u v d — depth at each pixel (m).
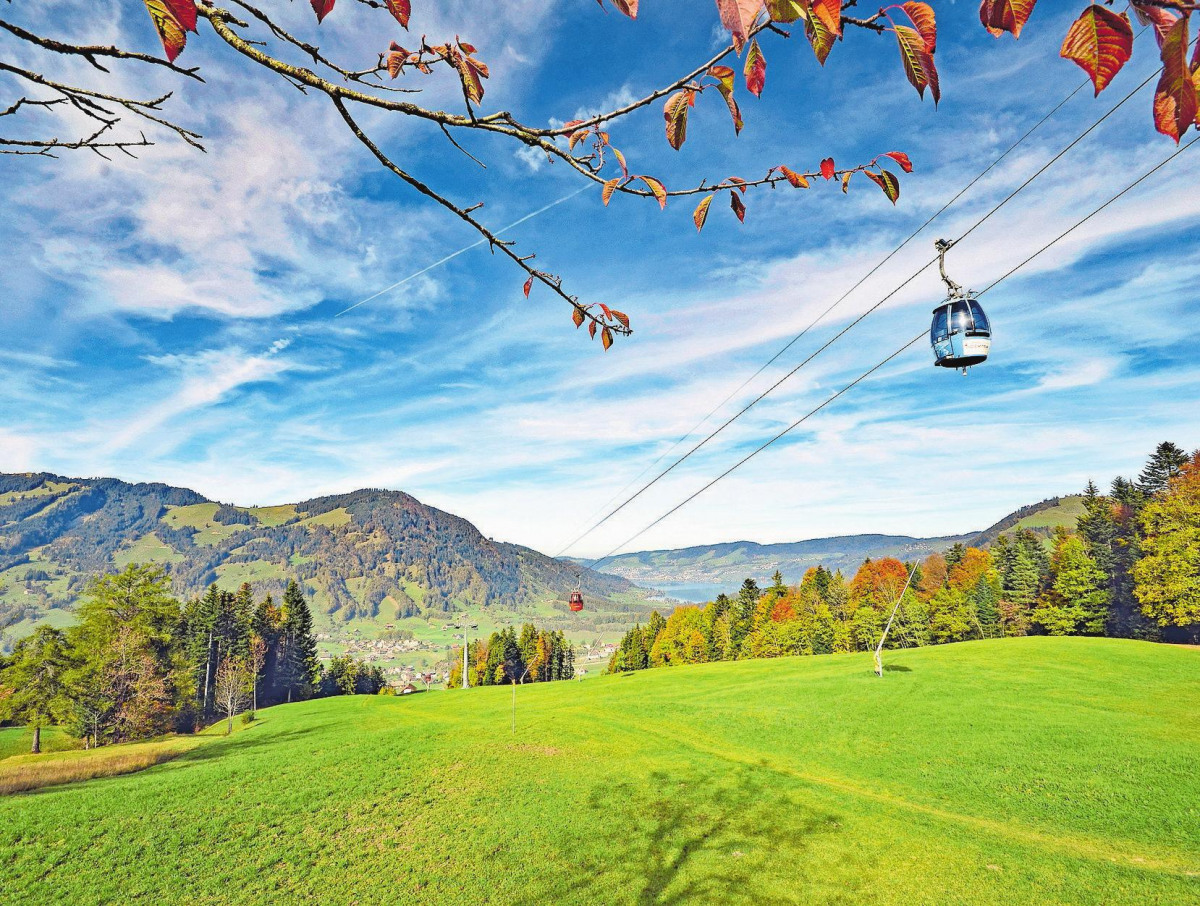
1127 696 33.84
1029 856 16.97
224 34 1.31
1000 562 88.75
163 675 52.84
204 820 21.91
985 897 14.87
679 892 15.80
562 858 18.22
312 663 96.88
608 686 57.22
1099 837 18.27
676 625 111.31
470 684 124.19
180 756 36.06
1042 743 26.94
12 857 18.91
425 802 23.69
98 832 20.78
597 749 31.44
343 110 1.44
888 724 32.47
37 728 46.50
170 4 1.05
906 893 15.27
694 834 19.69
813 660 59.81
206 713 69.75
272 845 19.77
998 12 0.79
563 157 1.55
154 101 1.48
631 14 0.88
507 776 26.75
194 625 79.56
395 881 17.14
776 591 104.38
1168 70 0.67
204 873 17.80
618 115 1.43
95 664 47.34
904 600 88.00
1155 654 44.66
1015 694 35.91
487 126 1.45
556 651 124.25
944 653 52.28
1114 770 23.19
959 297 7.17
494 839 19.86
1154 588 52.84
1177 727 27.52
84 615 50.22
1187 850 16.91
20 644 46.72
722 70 1.27
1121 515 69.56
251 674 74.12
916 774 25.45
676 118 1.40
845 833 19.31
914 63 0.94
